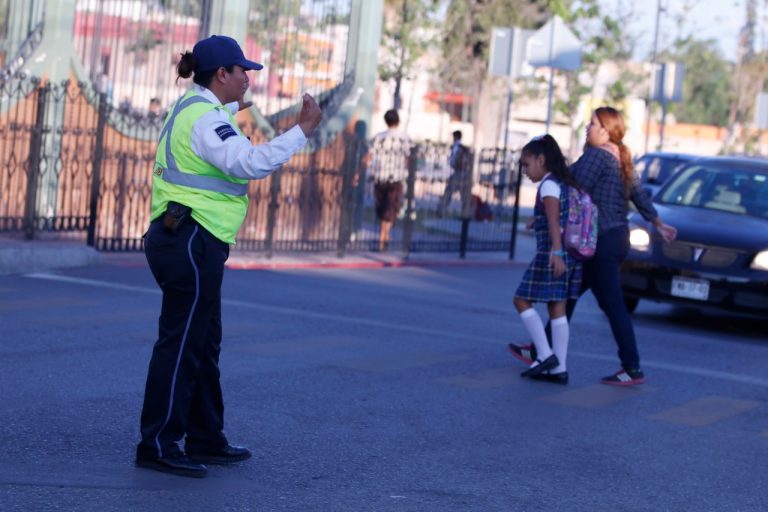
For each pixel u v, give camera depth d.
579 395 10.21
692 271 14.91
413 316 13.95
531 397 9.95
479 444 8.21
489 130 40.31
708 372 11.96
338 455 7.61
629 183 10.93
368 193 21.03
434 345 12.07
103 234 17.38
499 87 40.22
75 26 17.83
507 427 8.80
